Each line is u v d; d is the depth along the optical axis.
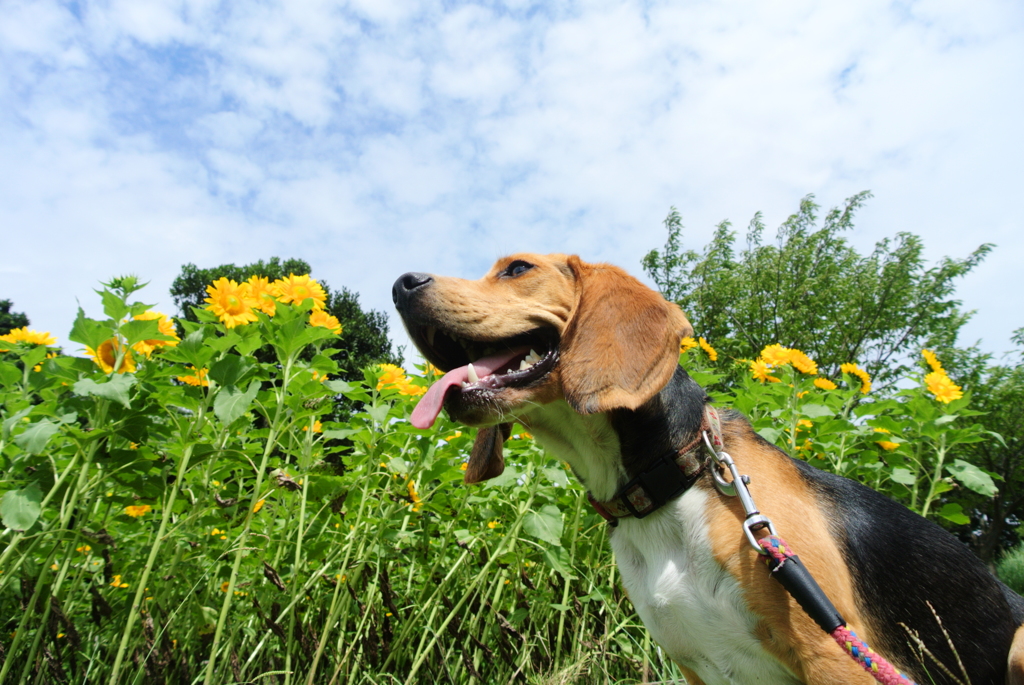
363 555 2.98
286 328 2.79
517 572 3.29
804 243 21.91
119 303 2.55
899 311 19.77
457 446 3.15
